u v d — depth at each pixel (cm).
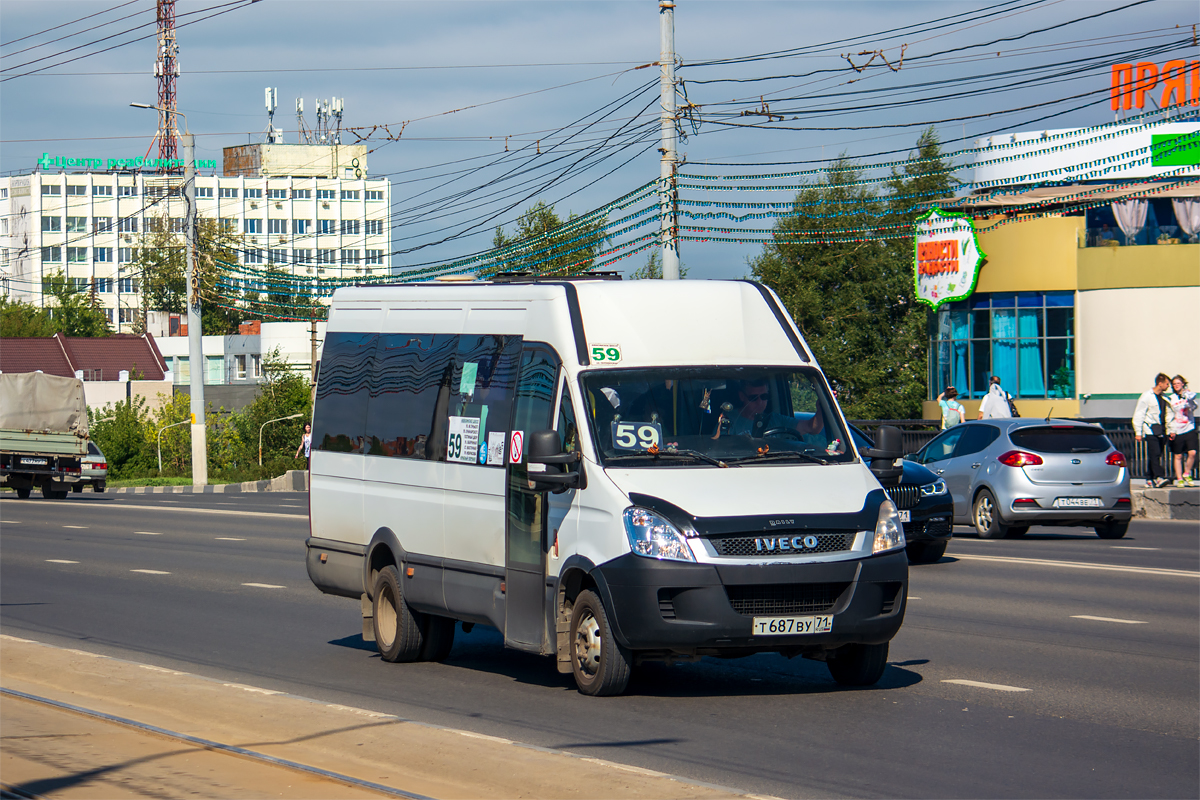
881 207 14450
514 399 1850
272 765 1340
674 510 1617
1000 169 9481
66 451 7538
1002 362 9306
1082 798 1230
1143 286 8750
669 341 1816
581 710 1642
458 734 1452
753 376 1814
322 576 2239
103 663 1966
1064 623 2323
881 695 1719
